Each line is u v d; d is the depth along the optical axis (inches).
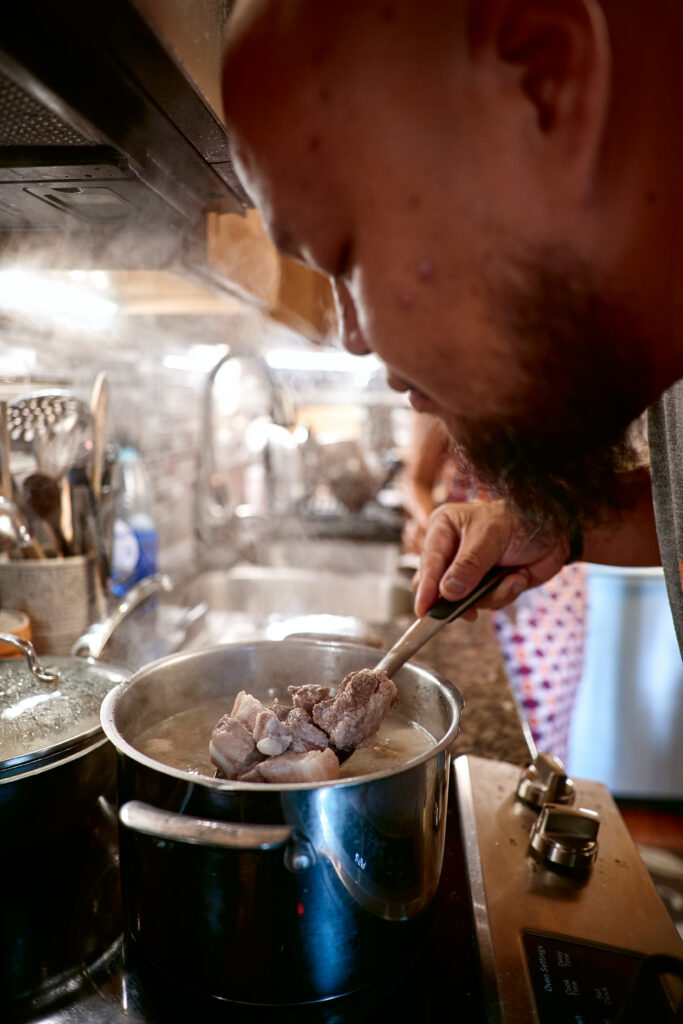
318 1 14.2
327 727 23.1
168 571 66.5
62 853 26.9
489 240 14.4
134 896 20.6
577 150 13.7
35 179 23.4
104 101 18.5
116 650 41.0
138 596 39.6
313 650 30.5
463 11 13.4
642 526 32.0
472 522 31.4
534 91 13.6
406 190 14.3
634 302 15.3
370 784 18.5
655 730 95.6
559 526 29.3
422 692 28.3
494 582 29.9
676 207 14.8
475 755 35.4
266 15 14.9
